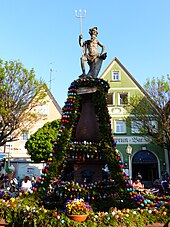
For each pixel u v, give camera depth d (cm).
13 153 2492
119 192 698
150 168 2484
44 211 579
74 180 796
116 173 721
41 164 2478
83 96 880
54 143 786
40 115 1842
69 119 813
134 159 2481
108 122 798
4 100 1510
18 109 1550
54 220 534
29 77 1553
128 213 565
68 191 711
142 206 637
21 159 2481
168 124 1908
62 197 709
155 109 1980
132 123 2233
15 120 1553
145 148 2472
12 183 1562
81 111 879
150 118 2053
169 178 1716
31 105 1633
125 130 2531
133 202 665
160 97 1920
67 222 523
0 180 1698
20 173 2448
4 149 2488
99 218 539
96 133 846
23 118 1602
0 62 1498
